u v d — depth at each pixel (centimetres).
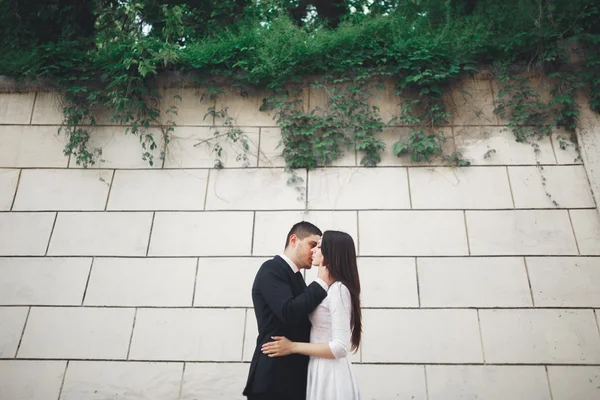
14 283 442
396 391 392
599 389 388
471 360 400
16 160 496
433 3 570
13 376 408
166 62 500
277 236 453
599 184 458
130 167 490
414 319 416
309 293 264
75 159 497
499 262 435
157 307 429
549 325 410
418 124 499
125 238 458
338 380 256
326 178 476
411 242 446
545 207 455
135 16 541
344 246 279
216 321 423
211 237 455
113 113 513
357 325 275
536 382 392
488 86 512
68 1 601
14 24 574
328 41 513
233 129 501
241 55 516
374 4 595
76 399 400
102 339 420
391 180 474
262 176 480
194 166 488
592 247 436
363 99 502
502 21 524
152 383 404
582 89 500
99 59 521
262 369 260
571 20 508
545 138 486
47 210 473
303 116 492
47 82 521
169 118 510
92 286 439
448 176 474
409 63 498
